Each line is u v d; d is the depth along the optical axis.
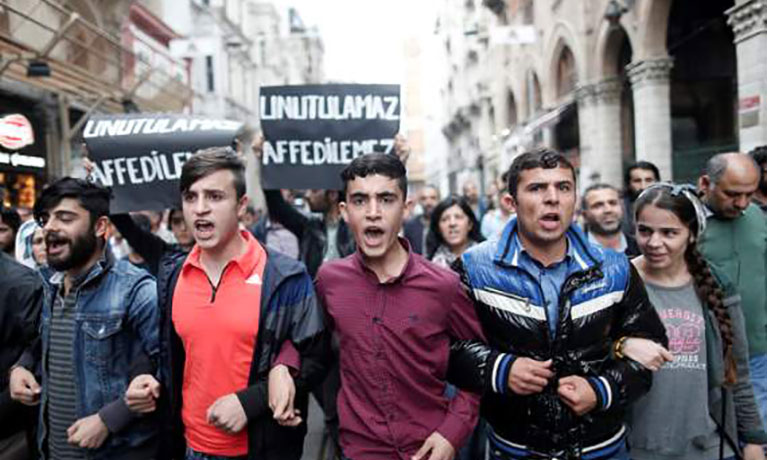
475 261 2.31
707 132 13.04
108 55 12.01
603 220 4.25
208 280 2.32
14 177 10.30
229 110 24.80
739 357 2.56
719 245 3.14
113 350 2.43
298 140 4.12
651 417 2.42
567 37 15.55
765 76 7.22
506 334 2.21
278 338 2.29
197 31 22.72
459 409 2.21
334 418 3.89
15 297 2.83
